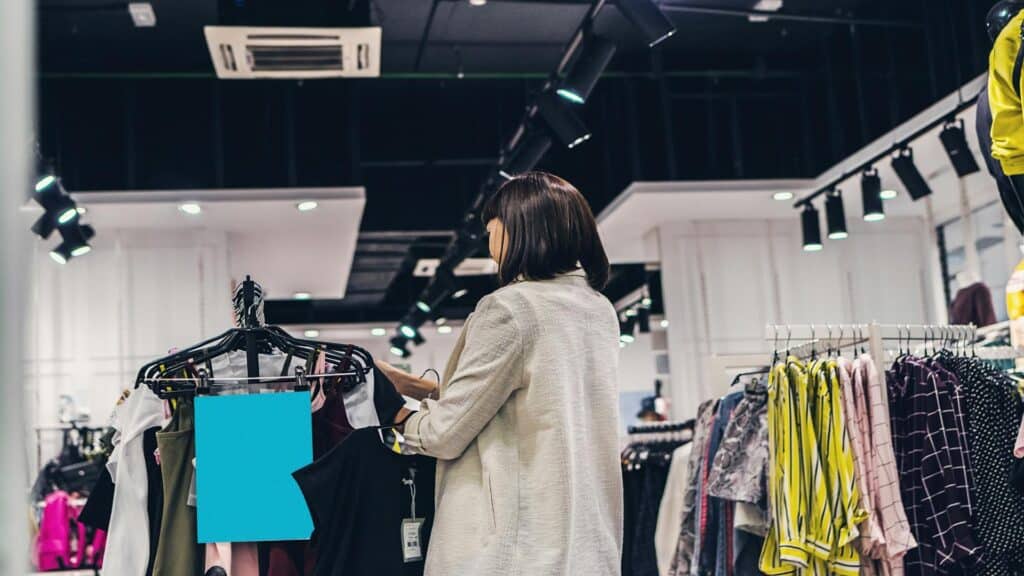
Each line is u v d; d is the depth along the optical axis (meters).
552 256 2.01
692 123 7.55
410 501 2.12
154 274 7.58
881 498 3.14
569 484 1.88
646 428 5.65
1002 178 2.40
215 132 6.98
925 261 8.39
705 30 7.12
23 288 0.33
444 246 9.90
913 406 3.29
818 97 7.47
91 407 7.40
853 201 7.84
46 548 5.93
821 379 3.21
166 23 6.46
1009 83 2.16
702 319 8.16
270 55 5.41
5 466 0.32
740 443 3.50
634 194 7.38
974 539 3.14
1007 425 3.28
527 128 6.30
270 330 2.13
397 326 11.79
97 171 6.91
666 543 4.67
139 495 2.03
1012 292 3.66
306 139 7.05
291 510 2.00
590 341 2.00
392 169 8.41
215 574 2.00
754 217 8.27
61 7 6.12
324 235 7.87
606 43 5.13
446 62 7.31
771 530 3.36
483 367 1.91
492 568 1.82
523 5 6.39
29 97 0.33
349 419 2.12
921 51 6.36
